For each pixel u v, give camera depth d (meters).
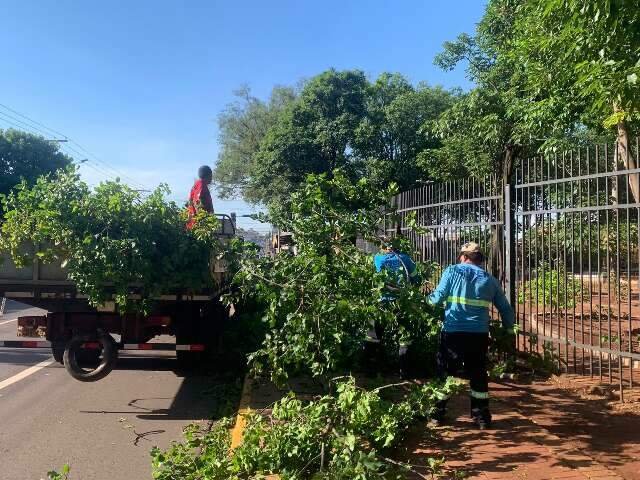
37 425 6.32
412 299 5.62
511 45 12.29
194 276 7.35
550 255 7.10
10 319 16.55
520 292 7.73
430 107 28.53
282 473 4.14
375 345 7.21
